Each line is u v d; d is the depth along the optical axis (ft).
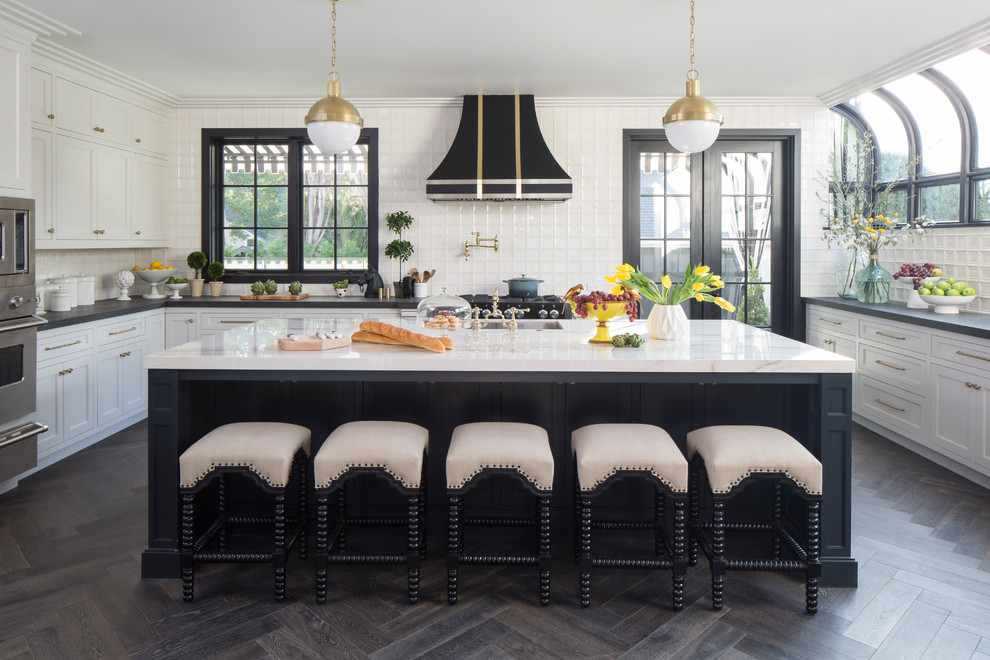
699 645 7.80
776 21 13.41
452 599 8.71
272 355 9.33
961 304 15.17
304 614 8.46
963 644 7.82
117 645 7.76
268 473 8.63
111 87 17.22
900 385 15.51
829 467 9.26
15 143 12.61
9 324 12.24
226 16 13.08
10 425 12.41
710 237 20.35
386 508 10.82
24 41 12.82
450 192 18.31
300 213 20.58
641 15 13.04
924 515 11.66
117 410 16.37
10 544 10.44
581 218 20.02
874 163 19.83
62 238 15.57
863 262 18.83
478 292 20.24
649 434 9.04
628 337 10.18
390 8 12.66
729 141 20.17
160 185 19.71
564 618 8.39
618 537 10.77
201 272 20.43
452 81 17.80
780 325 20.58
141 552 10.09
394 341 10.18
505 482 10.73
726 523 10.64
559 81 17.83
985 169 15.92
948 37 14.30
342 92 19.06
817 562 8.46
